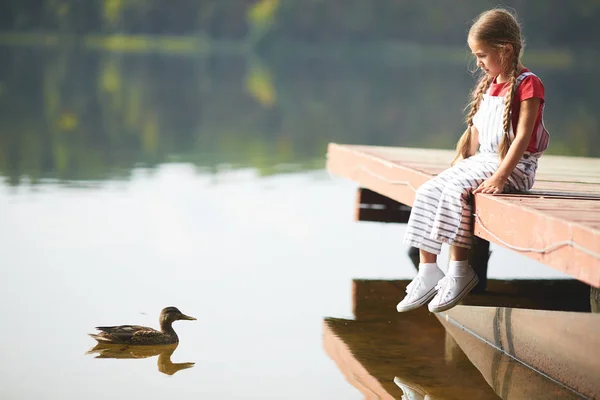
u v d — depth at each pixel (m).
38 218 9.48
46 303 6.60
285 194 11.45
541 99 5.40
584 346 5.06
